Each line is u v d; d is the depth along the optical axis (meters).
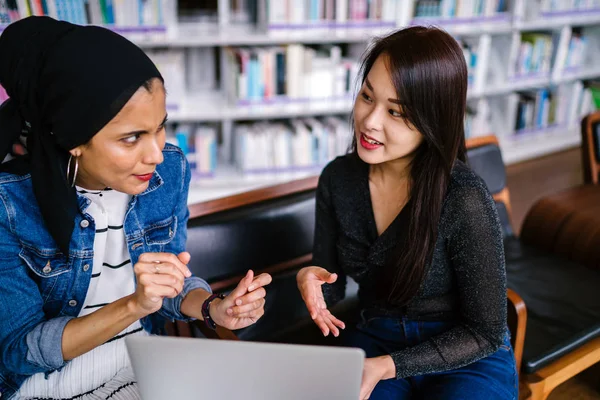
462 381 1.27
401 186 1.30
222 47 3.14
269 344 0.79
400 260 1.26
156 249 1.24
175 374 0.84
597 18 3.89
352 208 1.37
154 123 0.93
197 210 1.50
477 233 1.21
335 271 1.48
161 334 1.37
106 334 1.00
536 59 3.77
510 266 1.96
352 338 1.45
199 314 1.18
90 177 1.05
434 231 1.23
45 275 1.10
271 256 1.57
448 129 1.17
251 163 3.17
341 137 3.21
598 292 1.82
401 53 1.12
